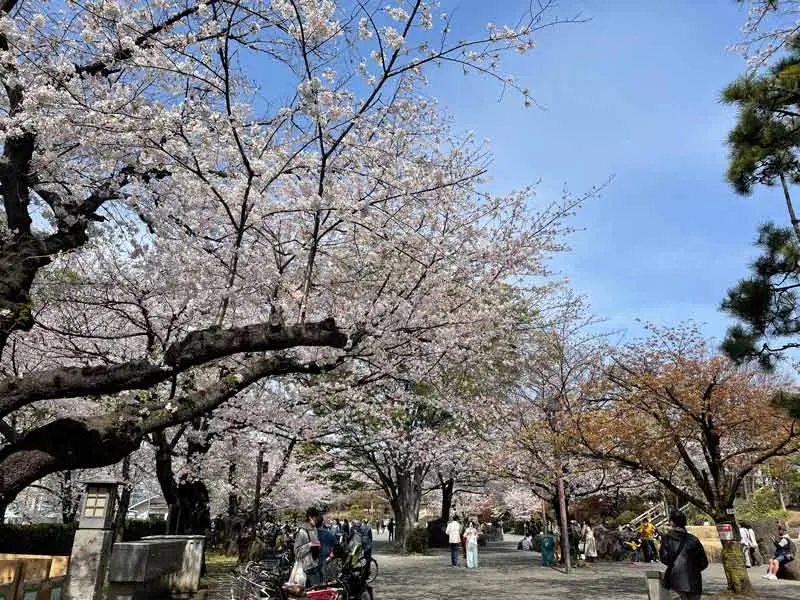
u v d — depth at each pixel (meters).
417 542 23.16
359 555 9.23
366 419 17.39
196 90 7.28
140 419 5.97
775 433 11.32
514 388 19.83
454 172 9.34
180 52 6.29
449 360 10.88
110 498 8.82
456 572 16.70
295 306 8.09
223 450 16.30
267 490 16.47
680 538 8.25
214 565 17.95
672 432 11.73
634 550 20.42
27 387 5.46
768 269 7.95
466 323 9.88
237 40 6.50
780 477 14.14
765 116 8.06
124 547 9.14
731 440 12.82
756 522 20.52
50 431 5.57
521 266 10.27
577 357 18.83
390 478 24.77
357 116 6.46
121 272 8.70
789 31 7.80
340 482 30.23
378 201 7.68
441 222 9.34
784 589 12.90
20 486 5.39
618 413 12.43
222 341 5.92
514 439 18.16
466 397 18.48
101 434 5.59
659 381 11.72
